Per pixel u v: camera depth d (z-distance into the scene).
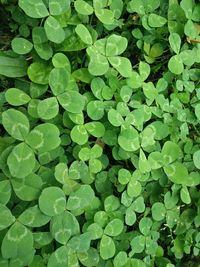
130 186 0.17
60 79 0.15
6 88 0.17
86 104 0.16
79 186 0.15
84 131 0.16
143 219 0.18
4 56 0.16
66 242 0.15
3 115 0.14
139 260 0.18
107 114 0.16
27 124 0.14
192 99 0.19
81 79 0.17
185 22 0.18
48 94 0.16
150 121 0.18
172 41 0.18
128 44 0.19
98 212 0.16
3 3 0.17
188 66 0.18
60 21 0.16
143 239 0.18
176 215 0.18
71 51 0.17
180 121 0.18
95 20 0.18
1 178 0.14
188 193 0.18
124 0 0.18
